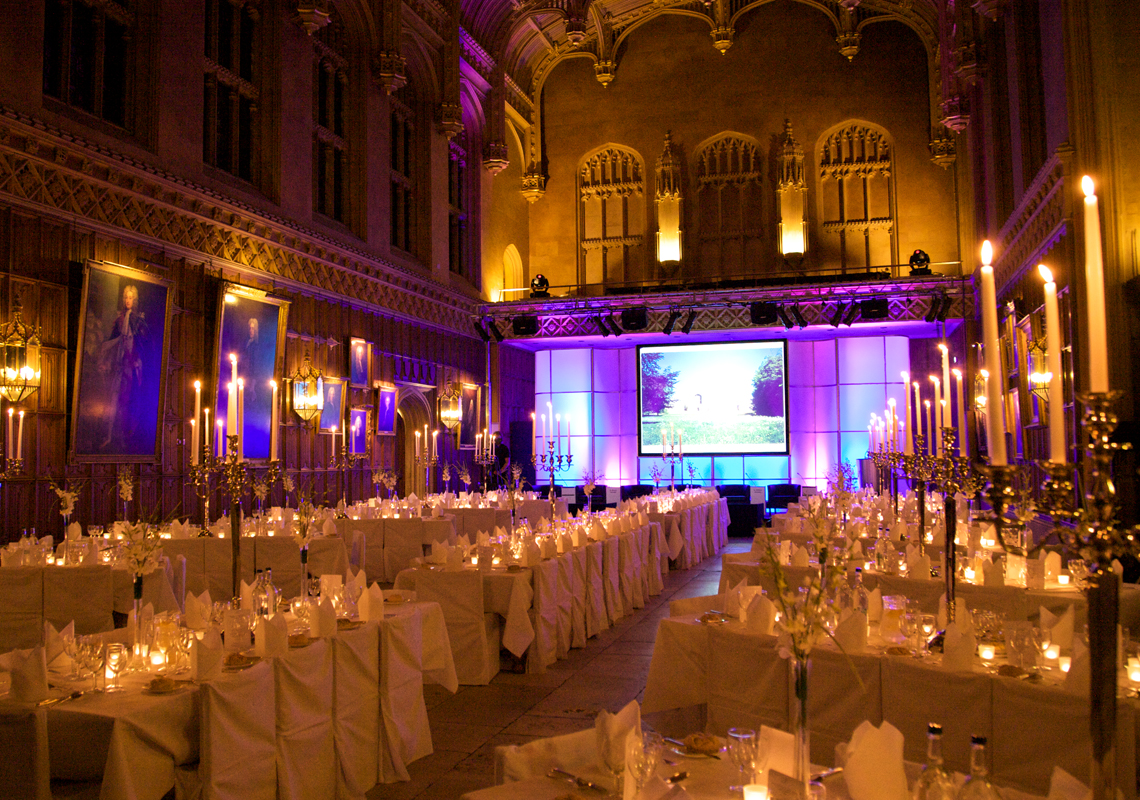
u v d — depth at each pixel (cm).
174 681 408
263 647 441
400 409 2041
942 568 695
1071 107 1091
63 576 788
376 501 1532
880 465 1053
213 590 1012
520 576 745
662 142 2492
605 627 948
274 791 427
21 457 1070
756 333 2270
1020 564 655
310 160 1697
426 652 596
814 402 2278
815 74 2392
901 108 2338
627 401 2402
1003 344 1677
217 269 1422
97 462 1168
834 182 2375
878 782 243
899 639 461
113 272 1178
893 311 2070
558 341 2423
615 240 2527
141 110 1320
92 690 396
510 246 2519
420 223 2152
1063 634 437
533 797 275
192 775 390
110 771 357
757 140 2420
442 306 2177
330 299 1741
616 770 274
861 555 780
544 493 2139
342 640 485
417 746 545
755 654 462
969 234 2170
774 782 241
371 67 1920
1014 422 1579
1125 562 893
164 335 1277
